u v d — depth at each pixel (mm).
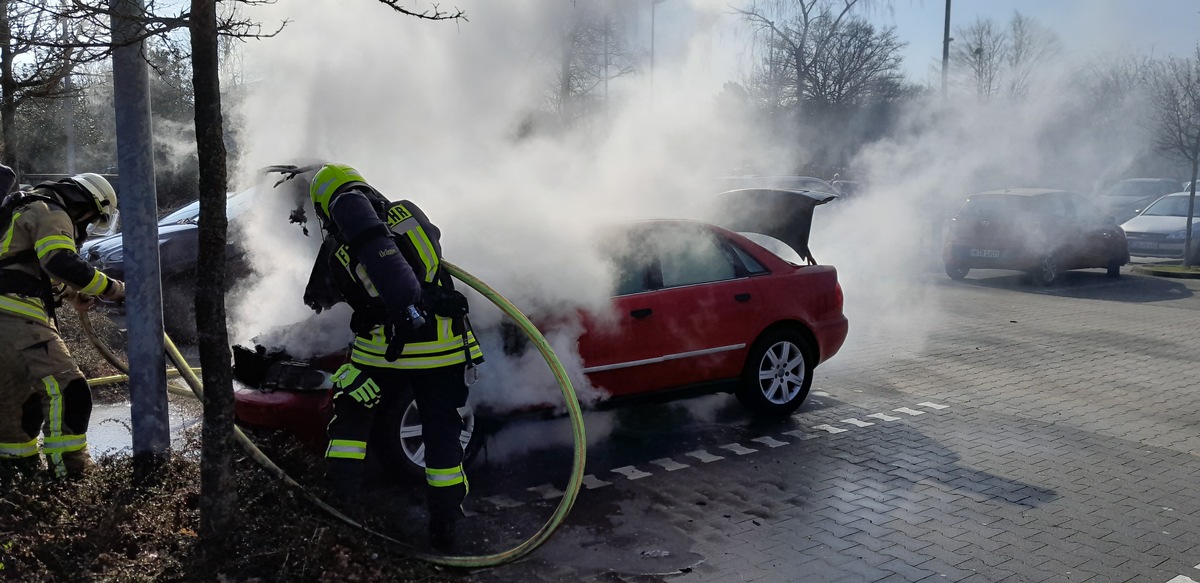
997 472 5199
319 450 4449
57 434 4051
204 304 3365
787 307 6098
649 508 4570
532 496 4703
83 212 4215
